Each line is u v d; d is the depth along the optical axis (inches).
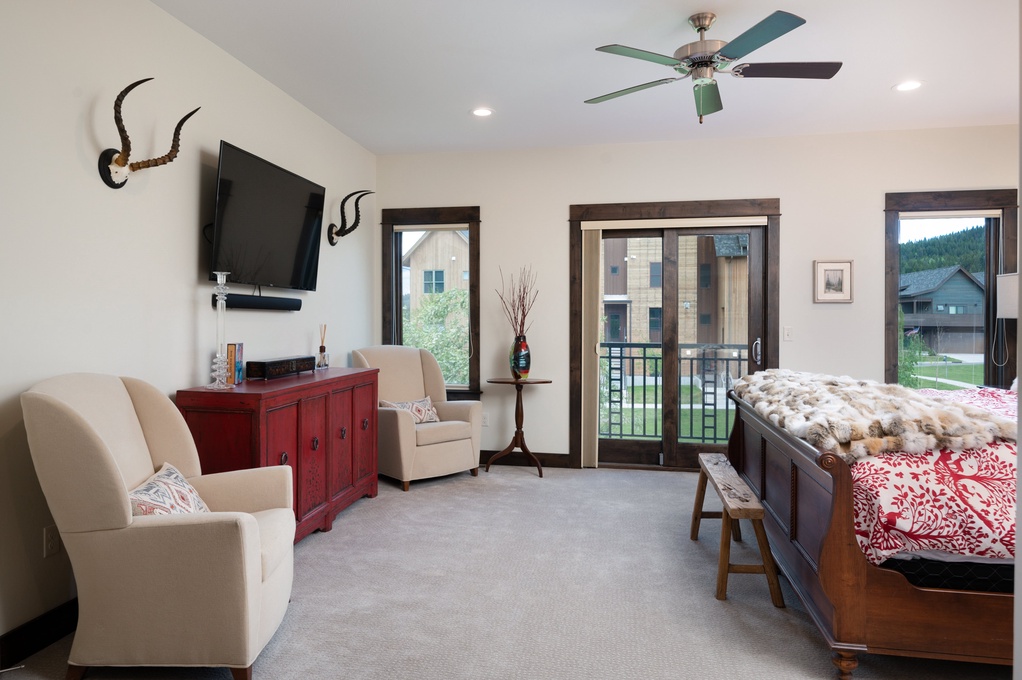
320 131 173.3
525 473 193.8
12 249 85.0
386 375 190.4
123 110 104.1
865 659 85.9
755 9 112.4
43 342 90.0
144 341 110.0
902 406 85.0
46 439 75.2
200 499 92.6
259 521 91.5
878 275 185.2
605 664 84.7
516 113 169.3
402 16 115.5
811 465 85.7
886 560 79.0
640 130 184.5
